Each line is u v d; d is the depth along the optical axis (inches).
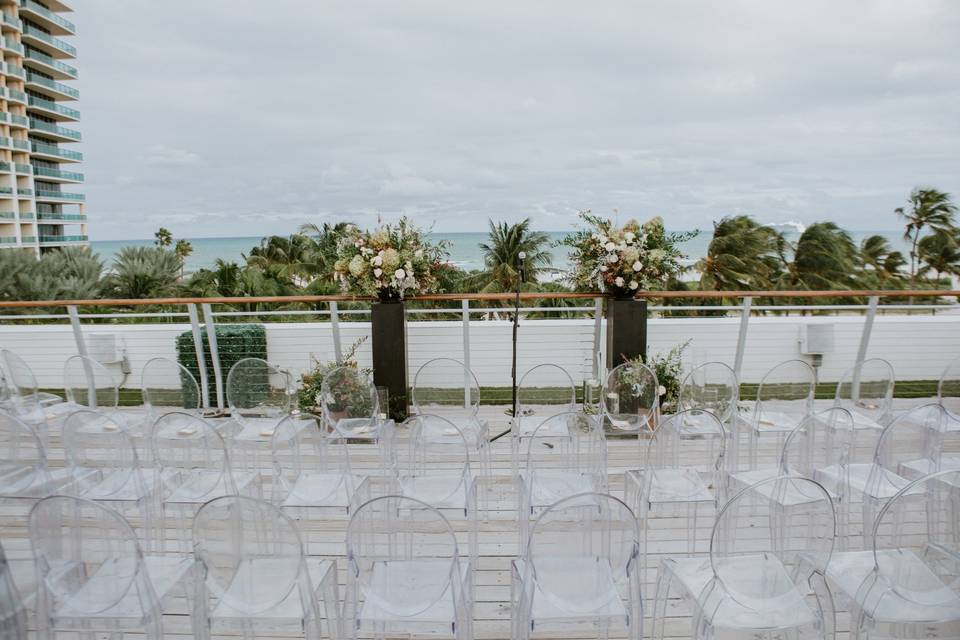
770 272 986.7
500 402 265.7
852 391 191.0
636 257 226.8
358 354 264.2
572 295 237.8
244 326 259.8
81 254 845.8
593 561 93.7
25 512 159.5
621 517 91.8
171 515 166.9
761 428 174.7
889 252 1154.0
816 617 88.4
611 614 89.8
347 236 237.1
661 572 108.3
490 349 263.4
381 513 91.3
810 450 144.5
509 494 177.5
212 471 142.5
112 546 91.0
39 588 92.4
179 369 183.3
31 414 186.2
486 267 1052.5
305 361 265.1
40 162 2401.6
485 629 117.0
